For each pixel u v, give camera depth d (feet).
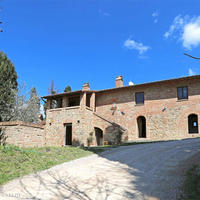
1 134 39.60
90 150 42.96
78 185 20.86
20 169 25.44
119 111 69.62
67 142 70.33
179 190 18.15
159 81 62.69
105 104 72.90
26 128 39.34
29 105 80.02
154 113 63.93
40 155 32.58
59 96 75.41
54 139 69.15
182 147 39.14
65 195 18.10
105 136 64.44
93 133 67.10
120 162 30.91
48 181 22.08
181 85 61.57
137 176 23.39
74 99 81.76
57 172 25.73
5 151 29.48
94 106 71.46
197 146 38.91
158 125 62.64
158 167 26.61
